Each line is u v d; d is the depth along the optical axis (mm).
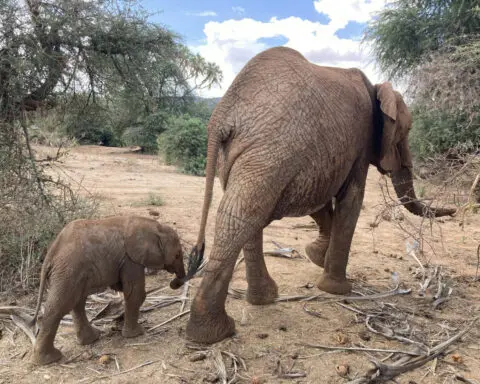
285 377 3656
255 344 4148
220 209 3791
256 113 3855
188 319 4582
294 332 4426
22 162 6652
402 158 5770
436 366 3932
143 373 3623
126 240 3893
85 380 3504
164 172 18594
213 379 3551
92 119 8391
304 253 7117
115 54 7691
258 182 3727
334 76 4598
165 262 4109
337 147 4223
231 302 5086
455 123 13047
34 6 6672
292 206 4172
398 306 5168
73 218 6652
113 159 23281
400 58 17797
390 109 4781
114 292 5145
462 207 4875
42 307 4680
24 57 6316
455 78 11922
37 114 7617
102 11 7152
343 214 5098
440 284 5715
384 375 3693
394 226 9219
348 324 4656
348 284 5445
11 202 6246
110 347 4008
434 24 16594
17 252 5531
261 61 4129
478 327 4703
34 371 3588
